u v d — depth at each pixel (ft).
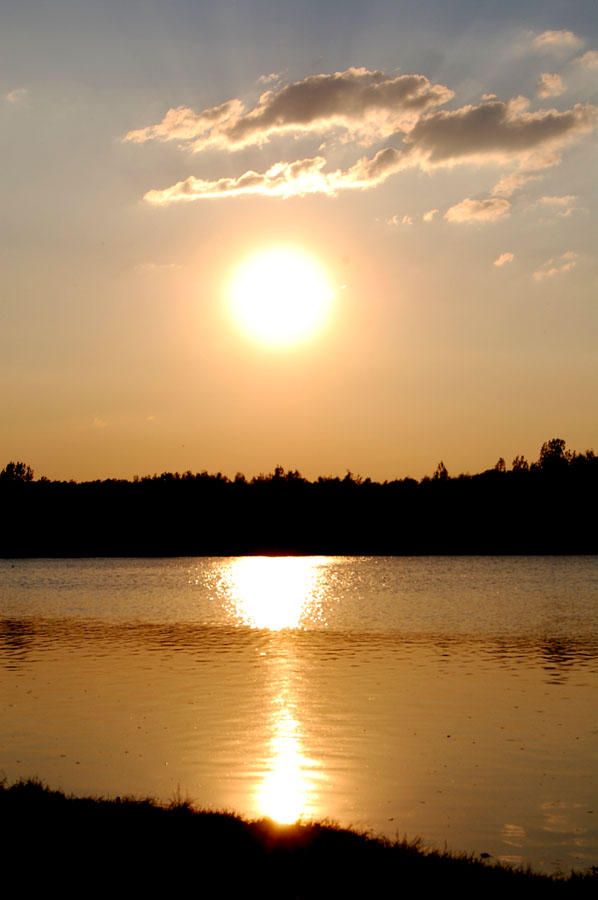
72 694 130.62
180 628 232.73
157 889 52.60
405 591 355.15
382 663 162.91
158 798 78.64
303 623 243.19
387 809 78.23
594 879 57.06
